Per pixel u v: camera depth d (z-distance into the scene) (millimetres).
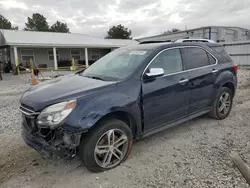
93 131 2564
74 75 3713
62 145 2434
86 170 2746
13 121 4637
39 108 2498
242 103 5695
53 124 2389
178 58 3598
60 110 2418
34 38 20500
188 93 3627
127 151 2906
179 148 3258
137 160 2947
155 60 3281
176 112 3516
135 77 3016
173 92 3373
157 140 3557
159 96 3191
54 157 2430
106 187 2408
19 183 2510
